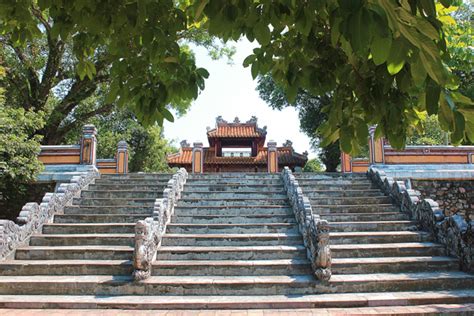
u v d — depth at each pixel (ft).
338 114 10.40
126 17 10.82
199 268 25.31
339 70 10.99
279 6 9.30
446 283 23.84
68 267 25.39
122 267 25.34
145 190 38.50
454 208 42.78
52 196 33.45
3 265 25.38
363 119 10.90
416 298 21.89
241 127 93.61
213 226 30.94
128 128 89.20
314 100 85.46
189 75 12.46
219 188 39.40
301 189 36.65
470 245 25.41
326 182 41.24
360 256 27.27
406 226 31.48
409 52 6.89
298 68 11.76
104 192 38.37
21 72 57.62
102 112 71.46
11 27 14.05
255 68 12.74
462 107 7.92
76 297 22.77
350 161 56.65
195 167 65.41
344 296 22.47
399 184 36.14
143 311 21.33
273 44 12.46
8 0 12.41
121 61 12.62
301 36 11.42
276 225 31.09
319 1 7.80
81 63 13.80
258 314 20.54
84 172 41.68
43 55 63.57
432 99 7.48
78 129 76.07
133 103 13.83
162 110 12.55
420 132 11.02
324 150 88.22
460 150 46.16
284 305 21.61
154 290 23.41
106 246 28.58
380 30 6.25
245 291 23.30
